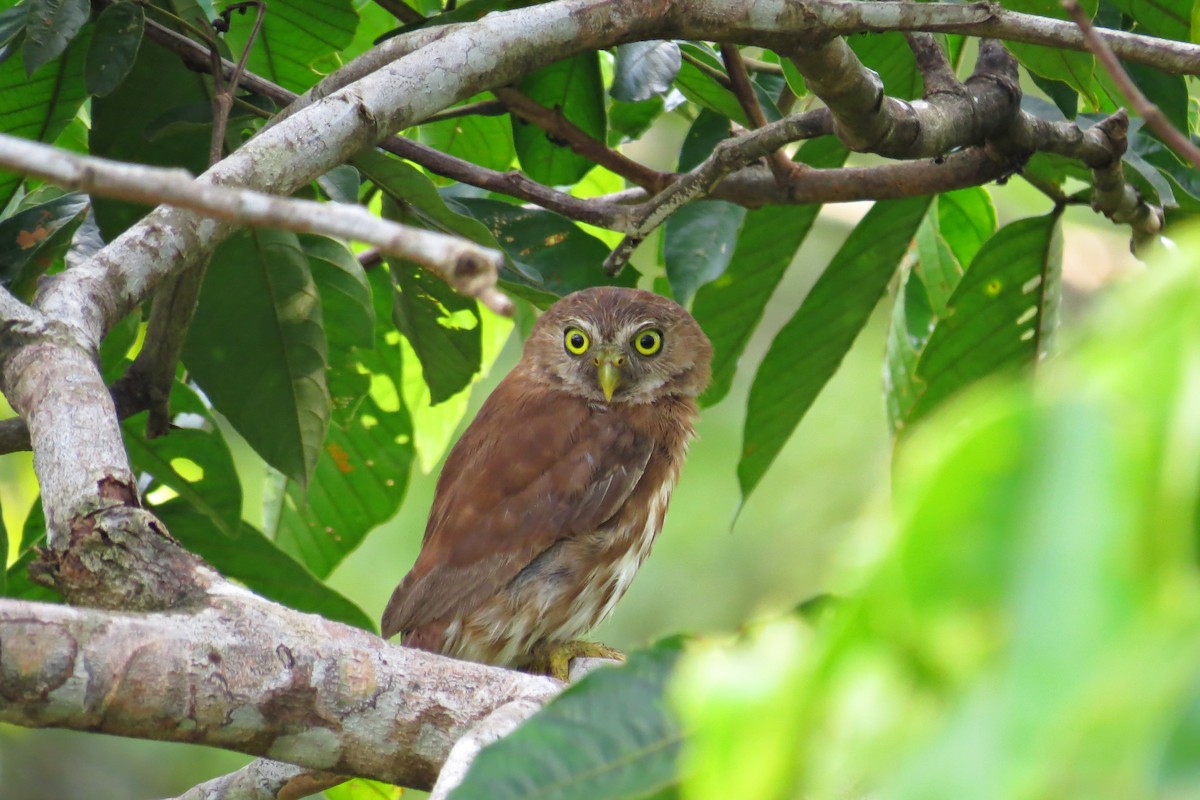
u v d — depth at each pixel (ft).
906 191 27.84
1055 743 4.95
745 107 28.55
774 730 6.12
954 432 5.74
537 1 26.96
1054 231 29.32
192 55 25.88
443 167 28.68
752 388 31.22
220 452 28.17
